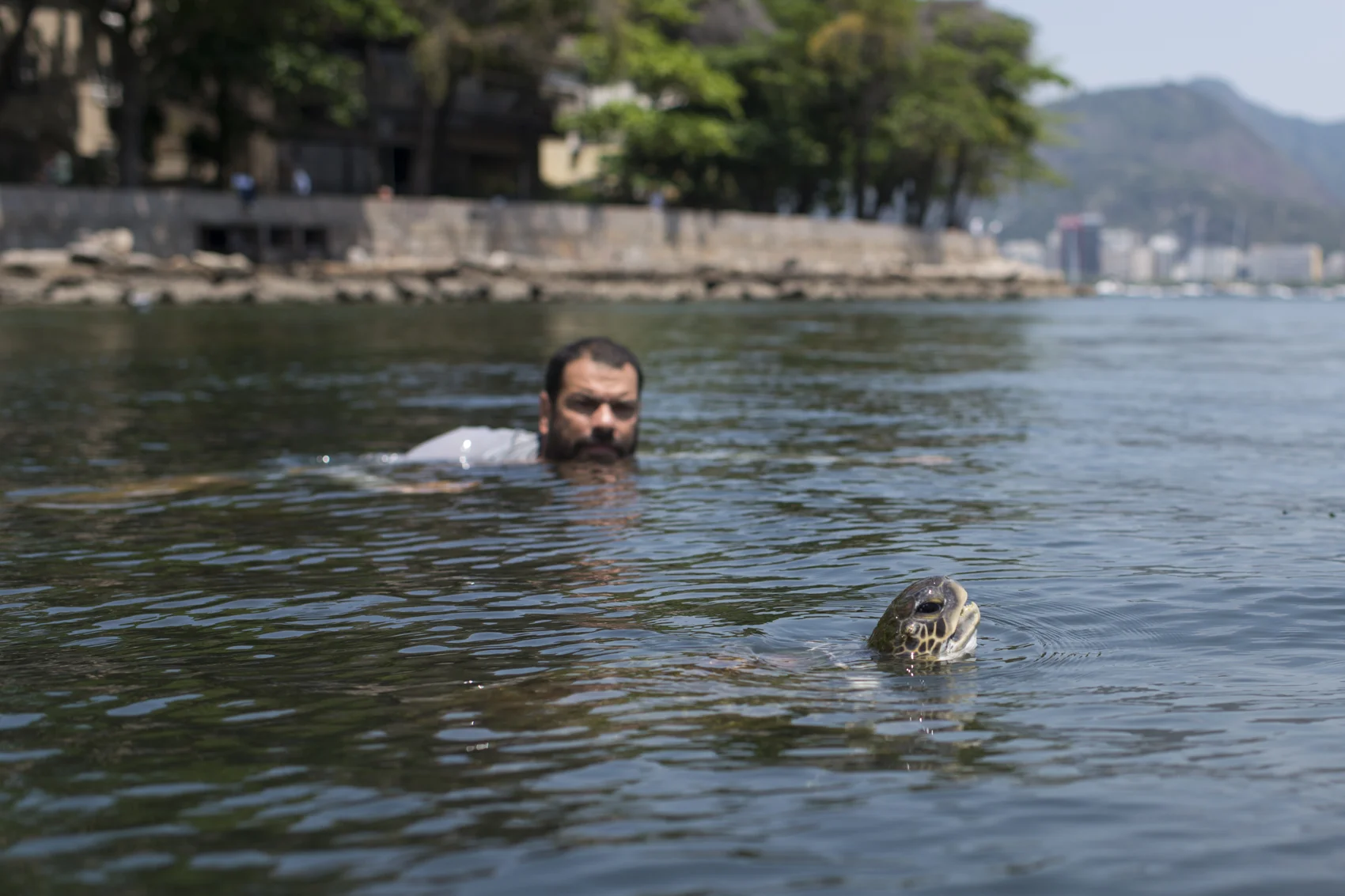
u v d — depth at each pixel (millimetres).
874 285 59344
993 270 68688
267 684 3412
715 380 14219
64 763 2814
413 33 49906
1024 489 6859
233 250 44969
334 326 26969
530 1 49938
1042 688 3354
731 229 58469
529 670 3516
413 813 2518
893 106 66562
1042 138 75500
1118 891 2188
